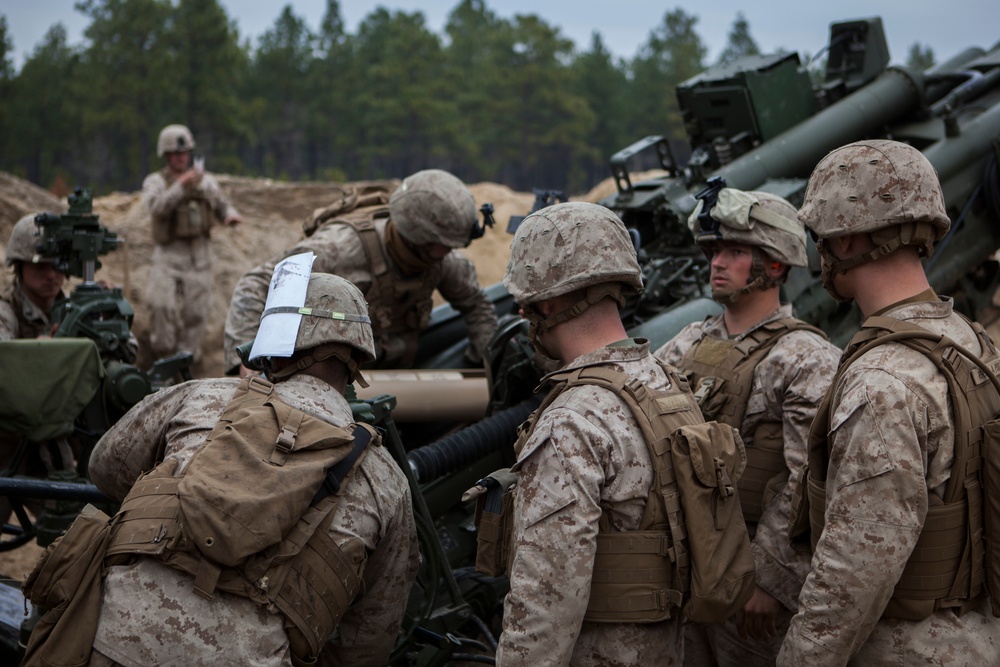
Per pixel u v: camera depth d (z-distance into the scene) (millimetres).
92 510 2354
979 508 2203
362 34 59938
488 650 3711
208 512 2189
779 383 2910
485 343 4598
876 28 5605
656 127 56344
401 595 2604
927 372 2191
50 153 45406
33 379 3602
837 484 2199
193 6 44344
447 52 60875
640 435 2188
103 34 44375
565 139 52188
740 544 2260
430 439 4191
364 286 4094
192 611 2193
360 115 52094
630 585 2158
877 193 2277
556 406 2217
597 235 2271
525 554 2119
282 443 2309
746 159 5016
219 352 8492
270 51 51906
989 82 5590
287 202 9852
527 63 52438
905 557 2121
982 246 5219
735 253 3115
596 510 2113
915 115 5648
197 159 7477
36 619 3287
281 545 2260
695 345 3219
